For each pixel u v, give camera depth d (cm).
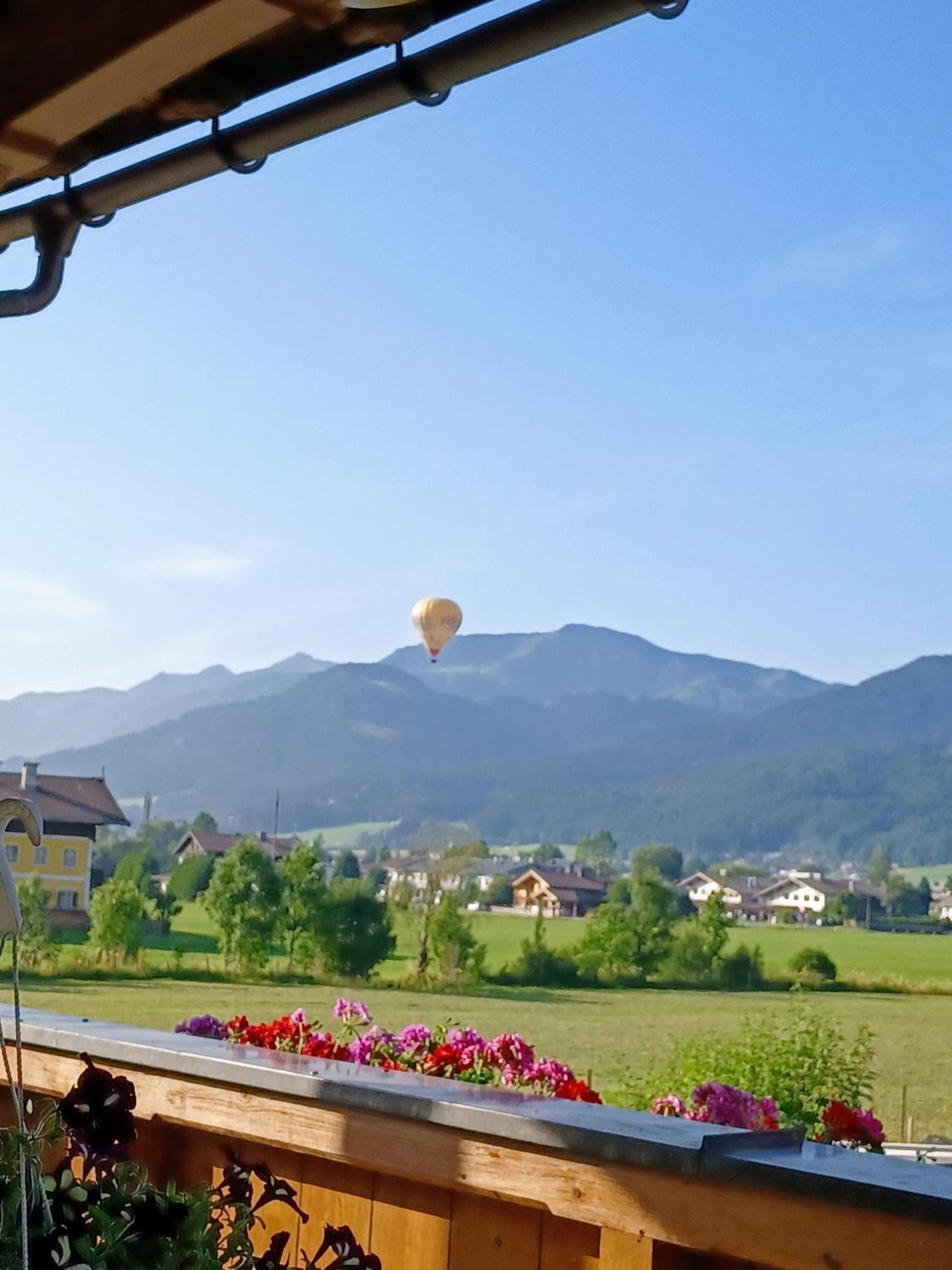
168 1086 196
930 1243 118
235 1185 146
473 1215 161
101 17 141
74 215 179
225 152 156
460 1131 159
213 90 152
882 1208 121
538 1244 154
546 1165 150
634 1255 142
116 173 171
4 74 155
